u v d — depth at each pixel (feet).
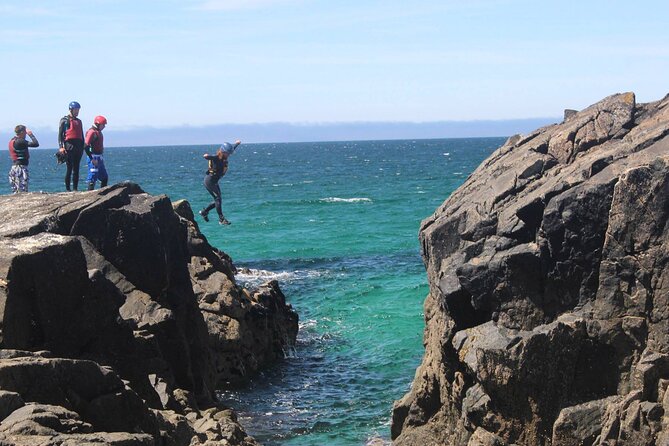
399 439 53.67
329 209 225.76
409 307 101.76
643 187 43.01
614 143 49.47
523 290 46.42
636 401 42.27
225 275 79.51
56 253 42.19
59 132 72.23
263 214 216.13
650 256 42.83
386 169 444.14
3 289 39.70
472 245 49.42
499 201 50.24
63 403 34.86
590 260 44.98
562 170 49.11
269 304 84.07
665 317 42.42
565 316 45.06
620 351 43.88
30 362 34.12
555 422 43.60
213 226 191.83
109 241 56.49
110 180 354.95
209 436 46.78
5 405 31.53
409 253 145.18
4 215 55.62
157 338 54.65
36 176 371.56
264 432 60.70
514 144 57.00
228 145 83.25
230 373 72.79
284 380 74.84
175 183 334.03
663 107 51.31
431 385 53.21
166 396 49.03
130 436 31.17
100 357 44.11
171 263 61.21
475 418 45.83
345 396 69.51
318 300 107.96
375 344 86.17
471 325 49.24
